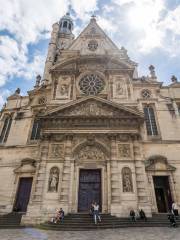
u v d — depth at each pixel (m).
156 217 19.86
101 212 21.23
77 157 24.12
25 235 13.87
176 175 23.41
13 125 30.02
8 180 25.47
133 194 21.47
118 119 25.56
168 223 18.14
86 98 26.89
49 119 25.84
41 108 30.64
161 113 28.19
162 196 23.38
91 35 36.00
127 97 28.55
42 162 23.42
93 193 22.72
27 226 19.25
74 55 33.44
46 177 22.77
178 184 22.91
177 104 29.33
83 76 30.94
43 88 32.50
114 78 30.28
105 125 25.34
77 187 22.53
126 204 20.89
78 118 25.66
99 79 30.72
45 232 15.34
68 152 23.83
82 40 35.66
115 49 34.59
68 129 25.28
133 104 27.81
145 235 13.21
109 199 21.47
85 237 12.80
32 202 21.16
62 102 28.48
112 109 26.42
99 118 25.56
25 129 29.31
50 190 21.92
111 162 23.14
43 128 25.50
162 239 11.64
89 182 23.33
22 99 33.28
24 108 31.61
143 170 23.02
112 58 31.56
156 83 30.70
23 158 26.50
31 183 24.97
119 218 19.22
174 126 27.00
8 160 26.84
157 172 23.62
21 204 24.08
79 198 22.45
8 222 20.14
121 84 29.70
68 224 17.36
